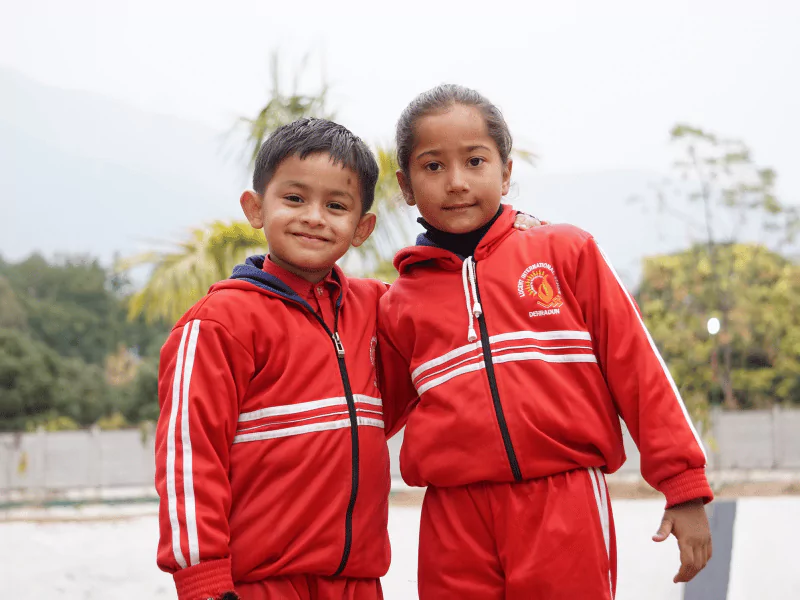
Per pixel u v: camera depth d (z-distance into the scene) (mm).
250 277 1991
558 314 1950
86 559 6012
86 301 39000
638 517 7043
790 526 5418
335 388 1946
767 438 15180
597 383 1938
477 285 2002
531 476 1866
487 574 1887
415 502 7742
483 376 1924
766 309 17672
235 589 1837
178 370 1861
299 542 1841
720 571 4160
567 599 1817
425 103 2029
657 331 16031
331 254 1978
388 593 3152
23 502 13273
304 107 6648
